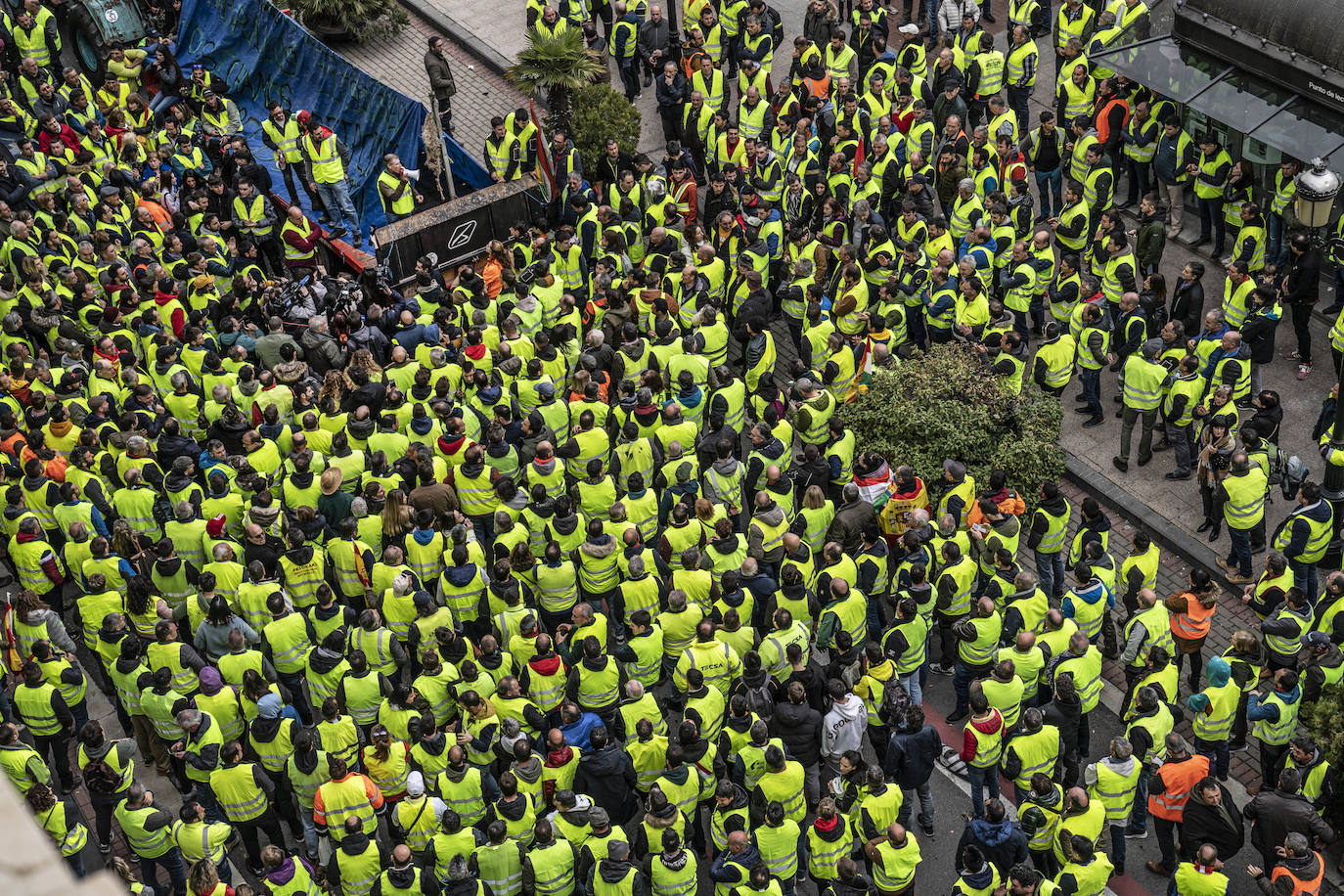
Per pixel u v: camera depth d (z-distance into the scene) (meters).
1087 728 12.70
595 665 12.42
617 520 13.74
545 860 10.88
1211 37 18.14
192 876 10.86
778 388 15.87
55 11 25.39
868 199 19.64
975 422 16.14
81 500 15.14
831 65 22.20
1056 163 20.38
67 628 16.03
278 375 16.50
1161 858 12.88
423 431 15.34
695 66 22.25
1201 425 16.70
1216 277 19.62
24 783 12.06
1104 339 16.62
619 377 16.11
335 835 11.66
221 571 13.91
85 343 18.48
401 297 19.34
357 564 14.17
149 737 13.72
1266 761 12.84
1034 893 10.66
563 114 21.97
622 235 18.88
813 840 11.19
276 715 12.22
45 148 21.78
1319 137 17.12
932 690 14.70
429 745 11.98
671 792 11.52
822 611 13.00
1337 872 12.73
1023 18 23.34
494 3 27.81
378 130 22.16
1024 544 16.30
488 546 15.76
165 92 24.02
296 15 26.53
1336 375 17.75
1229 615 15.37
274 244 20.70
